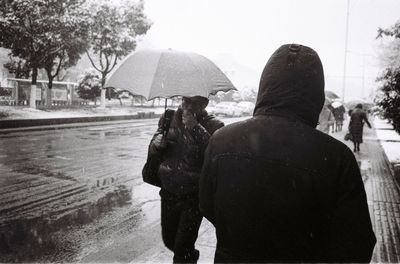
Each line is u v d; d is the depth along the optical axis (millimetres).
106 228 5754
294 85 1736
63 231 5508
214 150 1836
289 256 1610
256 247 1651
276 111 1761
